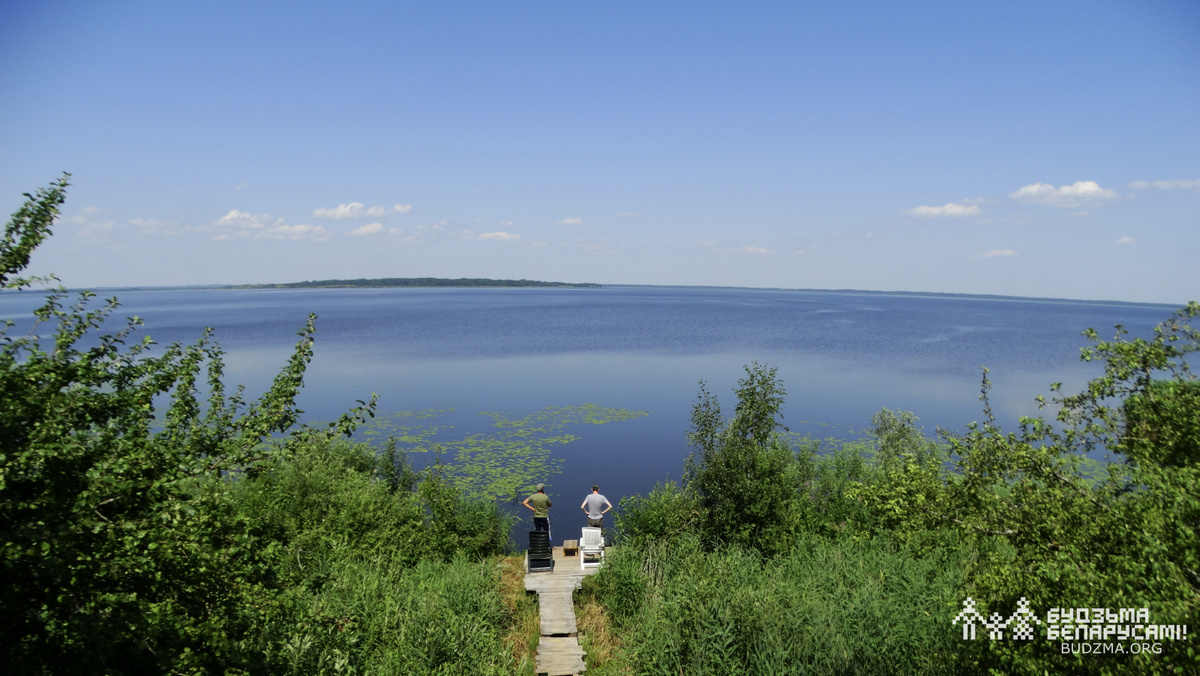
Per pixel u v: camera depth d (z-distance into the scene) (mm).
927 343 99875
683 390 52281
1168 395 7371
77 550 5004
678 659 10500
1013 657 6324
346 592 11812
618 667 11141
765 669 10141
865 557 14047
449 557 15859
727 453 15289
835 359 76750
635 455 30578
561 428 36531
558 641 12211
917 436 24750
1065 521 6730
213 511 6004
